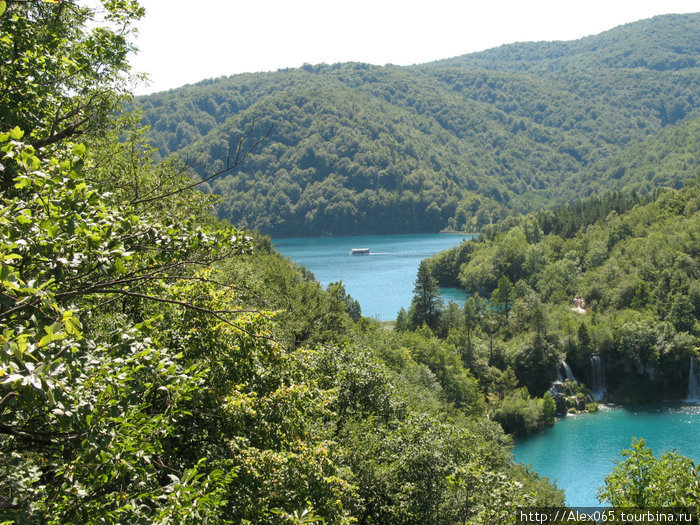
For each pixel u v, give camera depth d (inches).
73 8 454.6
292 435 496.7
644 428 2501.2
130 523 249.4
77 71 465.7
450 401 2378.2
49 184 254.1
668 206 5383.9
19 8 393.4
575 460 2137.1
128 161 575.2
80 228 247.6
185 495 263.7
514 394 2738.7
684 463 537.3
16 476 221.6
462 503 649.6
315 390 588.4
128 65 543.2
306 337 1296.8
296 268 4190.5
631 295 3878.0
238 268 1019.9
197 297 498.0
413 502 641.0
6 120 377.1
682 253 4128.9
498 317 3764.8
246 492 436.8
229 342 509.4
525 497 627.5
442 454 683.4
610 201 6520.7
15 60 380.8
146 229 299.4
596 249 4909.0
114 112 569.3
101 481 266.8
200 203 558.9
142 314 477.7
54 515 242.4
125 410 272.1
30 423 262.2
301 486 445.1
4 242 217.3
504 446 1668.3
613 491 562.3
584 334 3159.5
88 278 281.1
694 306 3560.5
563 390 2950.3
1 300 205.8
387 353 2121.1
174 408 322.3
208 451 437.4
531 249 5260.8
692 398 3009.4
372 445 693.3
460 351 3144.7
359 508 603.8
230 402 448.1
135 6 504.7
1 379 193.5
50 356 208.2
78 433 246.1
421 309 3745.1
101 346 270.5
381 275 6008.9
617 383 3125.0
